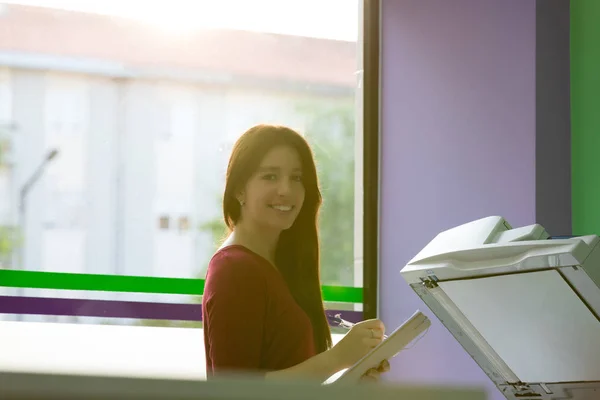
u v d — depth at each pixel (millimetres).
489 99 2764
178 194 2965
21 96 2842
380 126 3232
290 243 2727
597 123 2590
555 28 2645
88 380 286
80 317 2820
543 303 1585
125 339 2854
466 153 2836
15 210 2797
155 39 3006
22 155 2826
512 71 2680
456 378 2793
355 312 3135
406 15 3154
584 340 1596
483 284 1646
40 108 2857
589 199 2588
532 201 2564
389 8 3229
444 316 1827
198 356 2912
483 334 1790
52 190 2840
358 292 3148
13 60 2848
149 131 2963
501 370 1859
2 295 2756
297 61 3166
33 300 2781
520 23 2666
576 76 2637
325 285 3105
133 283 2881
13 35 2857
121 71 2953
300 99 3154
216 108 3047
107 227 2881
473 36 2852
